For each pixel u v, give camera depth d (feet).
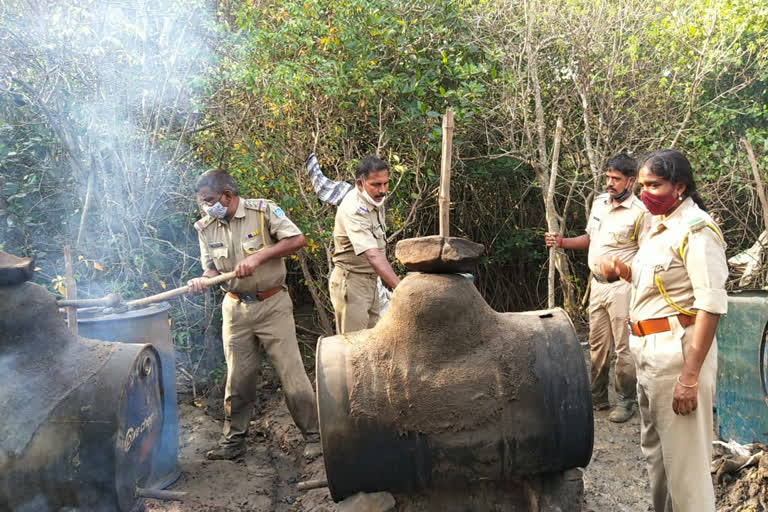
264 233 11.76
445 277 7.51
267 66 15.93
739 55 18.56
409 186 18.30
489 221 21.76
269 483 11.69
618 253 12.71
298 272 20.27
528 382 7.25
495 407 7.20
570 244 14.66
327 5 16.81
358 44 16.75
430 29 17.98
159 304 11.84
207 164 16.84
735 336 11.15
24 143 15.69
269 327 11.92
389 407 7.22
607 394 14.24
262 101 16.06
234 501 10.94
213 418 14.69
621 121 18.57
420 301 7.30
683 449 7.73
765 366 10.41
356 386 7.30
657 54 19.34
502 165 20.20
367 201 12.27
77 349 8.10
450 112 7.57
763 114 19.66
